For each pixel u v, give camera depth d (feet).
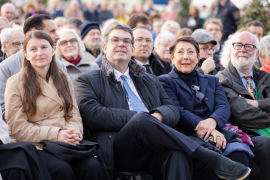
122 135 12.78
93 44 24.35
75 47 18.79
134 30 19.80
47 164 11.55
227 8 36.86
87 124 13.73
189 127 14.94
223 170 12.14
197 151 12.39
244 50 17.08
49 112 12.84
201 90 15.93
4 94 13.08
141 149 12.81
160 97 15.47
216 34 27.07
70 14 44.42
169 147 12.34
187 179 12.14
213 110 15.67
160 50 21.88
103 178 12.14
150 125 12.38
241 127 16.39
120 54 14.55
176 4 52.65
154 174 13.07
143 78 15.44
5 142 11.41
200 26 42.01
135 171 13.38
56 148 11.72
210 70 18.83
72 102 13.33
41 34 12.84
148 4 55.77
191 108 15.62
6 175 10.38
